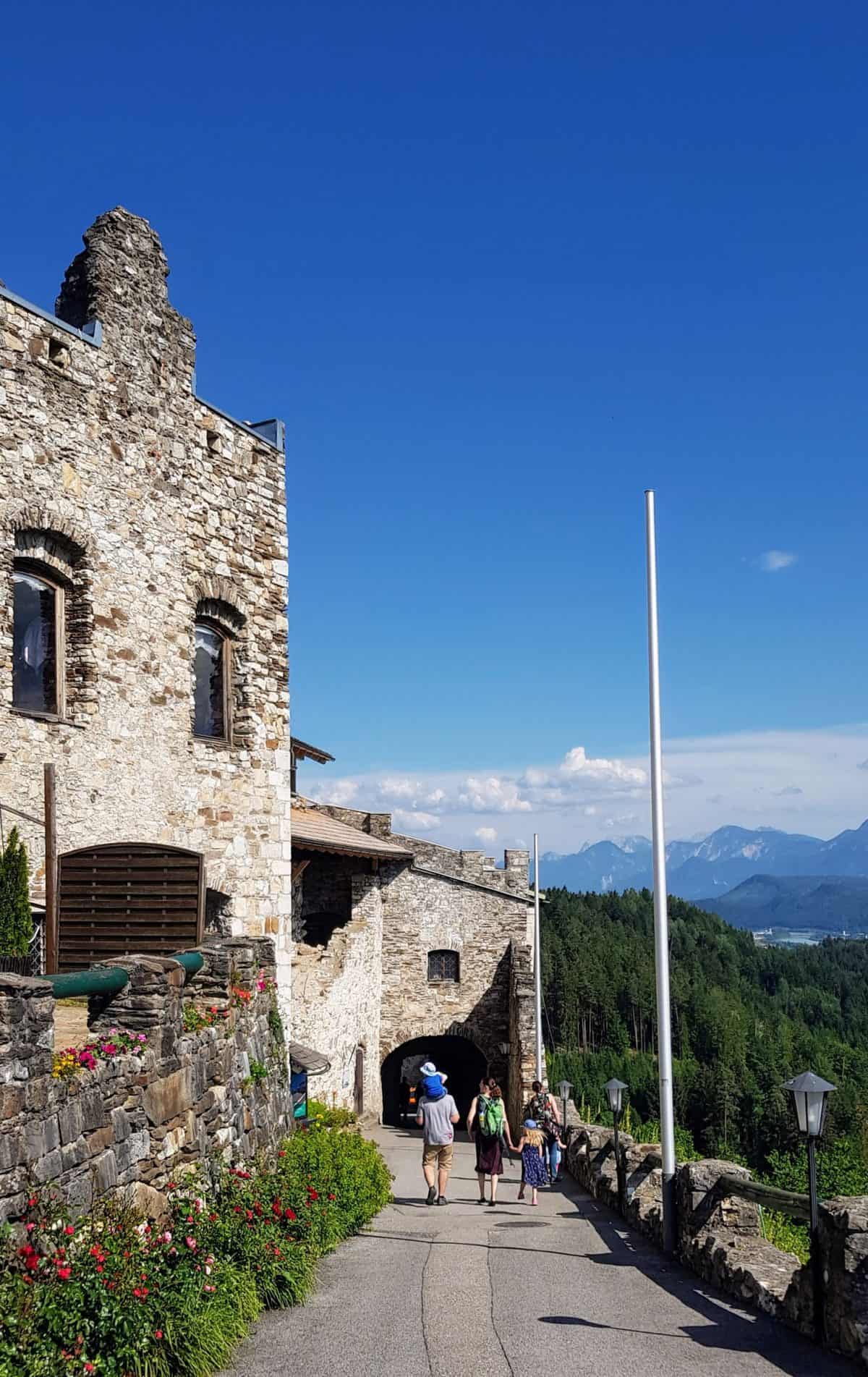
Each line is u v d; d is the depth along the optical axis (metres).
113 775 13.76
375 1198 13.91
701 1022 81.94
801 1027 99.31
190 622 15.51
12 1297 5.84
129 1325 6.26
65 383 13.39
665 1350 7.52
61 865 12.38
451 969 36.44
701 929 125.81
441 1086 16.30
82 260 14.45
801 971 127.94
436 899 36.41
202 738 15.91
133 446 14.49
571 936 88.00
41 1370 5.54
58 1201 6.73
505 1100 35.72
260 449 17.38
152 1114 8.46
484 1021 36.03
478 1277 10.02
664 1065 12.08
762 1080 70.44
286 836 17.28
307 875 32.38
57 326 13.31
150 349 14.95
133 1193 7.91
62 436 13.28
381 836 36.41
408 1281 9.74
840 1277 7.42
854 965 147.12
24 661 12.94
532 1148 16.86
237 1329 7.50
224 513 16.39
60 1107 6.97
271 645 17.31
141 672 14.40
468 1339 7.73
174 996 9.20
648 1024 82.81
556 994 81.56
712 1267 9.92
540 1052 28.67
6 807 11.83
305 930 32.06
